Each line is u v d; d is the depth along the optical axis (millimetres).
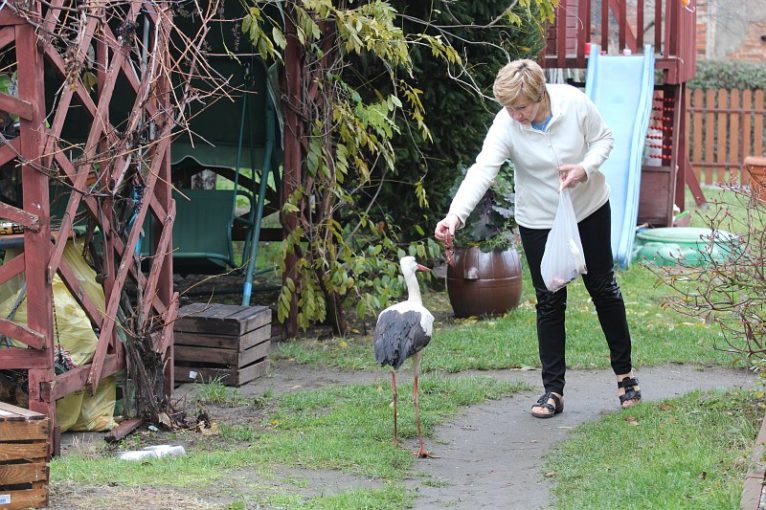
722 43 27344
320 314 10906
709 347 10281
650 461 6402
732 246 7590
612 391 8961
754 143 23906
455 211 7477
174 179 12852
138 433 7777
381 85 11930
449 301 12648
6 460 5320
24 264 6941
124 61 7695
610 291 7984
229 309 9703
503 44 12375
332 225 10766
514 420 8078
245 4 9625
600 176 7730
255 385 9359
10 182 8359
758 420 7160
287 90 10734
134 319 7852
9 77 8055
